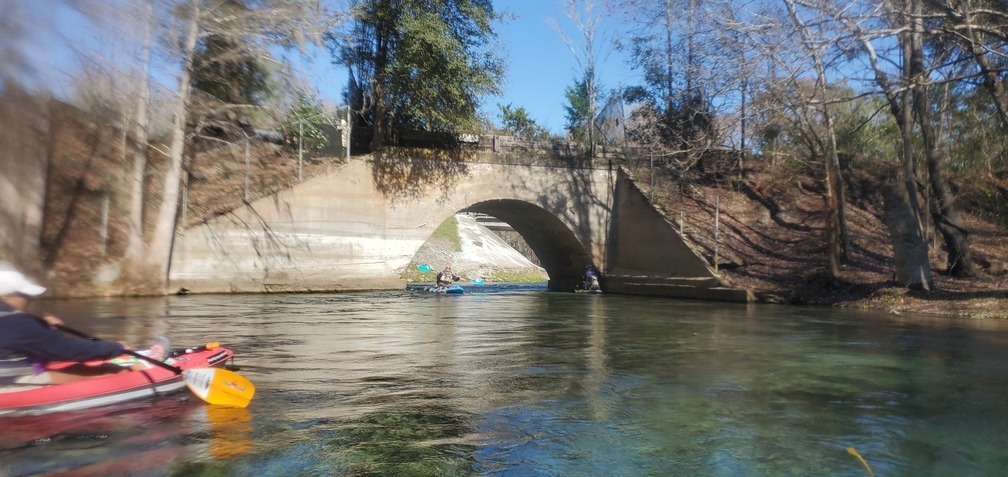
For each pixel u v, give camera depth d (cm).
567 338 1149
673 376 789
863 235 2408
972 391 711
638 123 3020
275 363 852
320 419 577
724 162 2933
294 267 2419
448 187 2675
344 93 2702
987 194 2330
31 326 565
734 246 2481
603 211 2930
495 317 1563
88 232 2117
